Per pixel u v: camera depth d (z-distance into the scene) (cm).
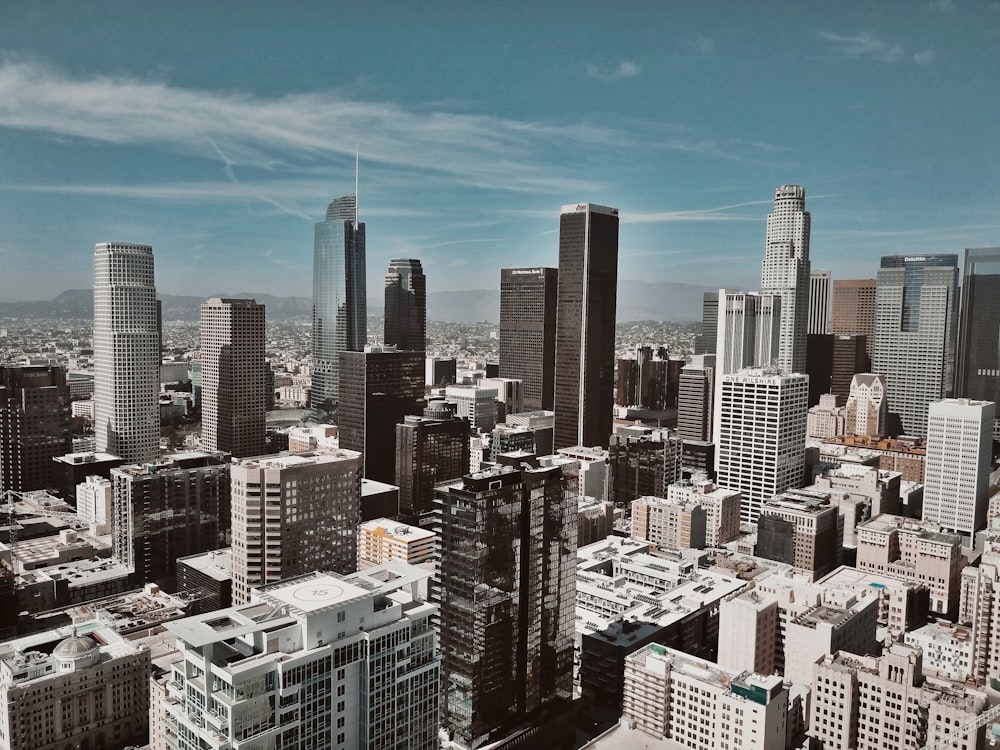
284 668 19275
